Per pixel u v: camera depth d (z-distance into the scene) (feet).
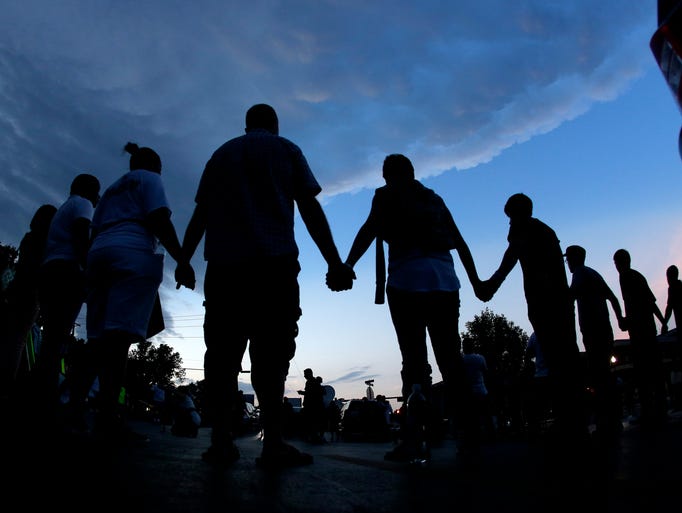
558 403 11.96
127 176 11.98
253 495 4.73
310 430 38.96
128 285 11.09
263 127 10.53
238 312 9.18
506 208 13.47
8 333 14.71
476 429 13.06
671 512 3.79
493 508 4.15
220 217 9.57
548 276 12.39
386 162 13.05
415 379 11.64
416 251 12.22
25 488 4.37
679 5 3.48
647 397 19.84
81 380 11.10
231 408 9.39
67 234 12.55
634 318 20.47
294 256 9.52
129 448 10.13
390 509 4.12
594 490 5.02
